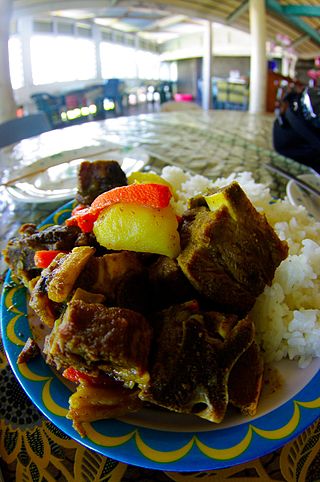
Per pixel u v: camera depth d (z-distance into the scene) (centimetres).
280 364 74
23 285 90
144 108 1173
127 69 1228
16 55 727
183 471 53
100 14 843
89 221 84
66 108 795
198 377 59
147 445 56
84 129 286
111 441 57
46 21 802
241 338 62
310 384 66
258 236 77
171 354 61
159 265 78
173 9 727
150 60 1408
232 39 1226
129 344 57
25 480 58
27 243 88
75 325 57
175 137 252
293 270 87
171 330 63
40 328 78
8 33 402
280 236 101
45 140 250
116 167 110
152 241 77
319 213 130
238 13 725
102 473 59
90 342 56
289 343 76
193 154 206
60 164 192
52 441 63
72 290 67
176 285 75
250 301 76
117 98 1010
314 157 186
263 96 480
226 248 73
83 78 980
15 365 69
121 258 74
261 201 117
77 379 65
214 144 231
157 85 1338
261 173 174
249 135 258
